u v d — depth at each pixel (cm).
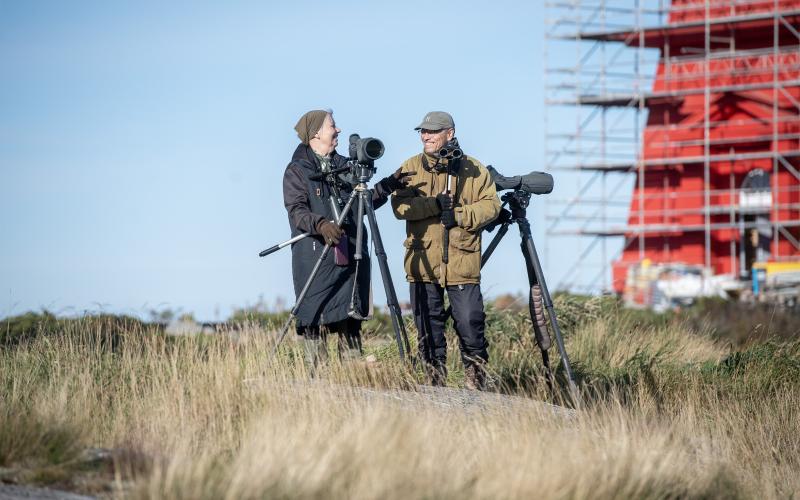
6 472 2038
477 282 3164
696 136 17788
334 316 2980
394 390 2884
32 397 2667
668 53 18138
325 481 1862
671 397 3575
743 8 17612
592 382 3297
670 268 16725
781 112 17525
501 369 3612
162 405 2572
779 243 17438
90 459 2161
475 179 3161
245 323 3403
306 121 3078
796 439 3216
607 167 18100
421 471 1941
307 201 3022
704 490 2327
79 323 3550
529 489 1945
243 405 2545
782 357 4081
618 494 2072
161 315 3916
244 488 1822
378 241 3002
